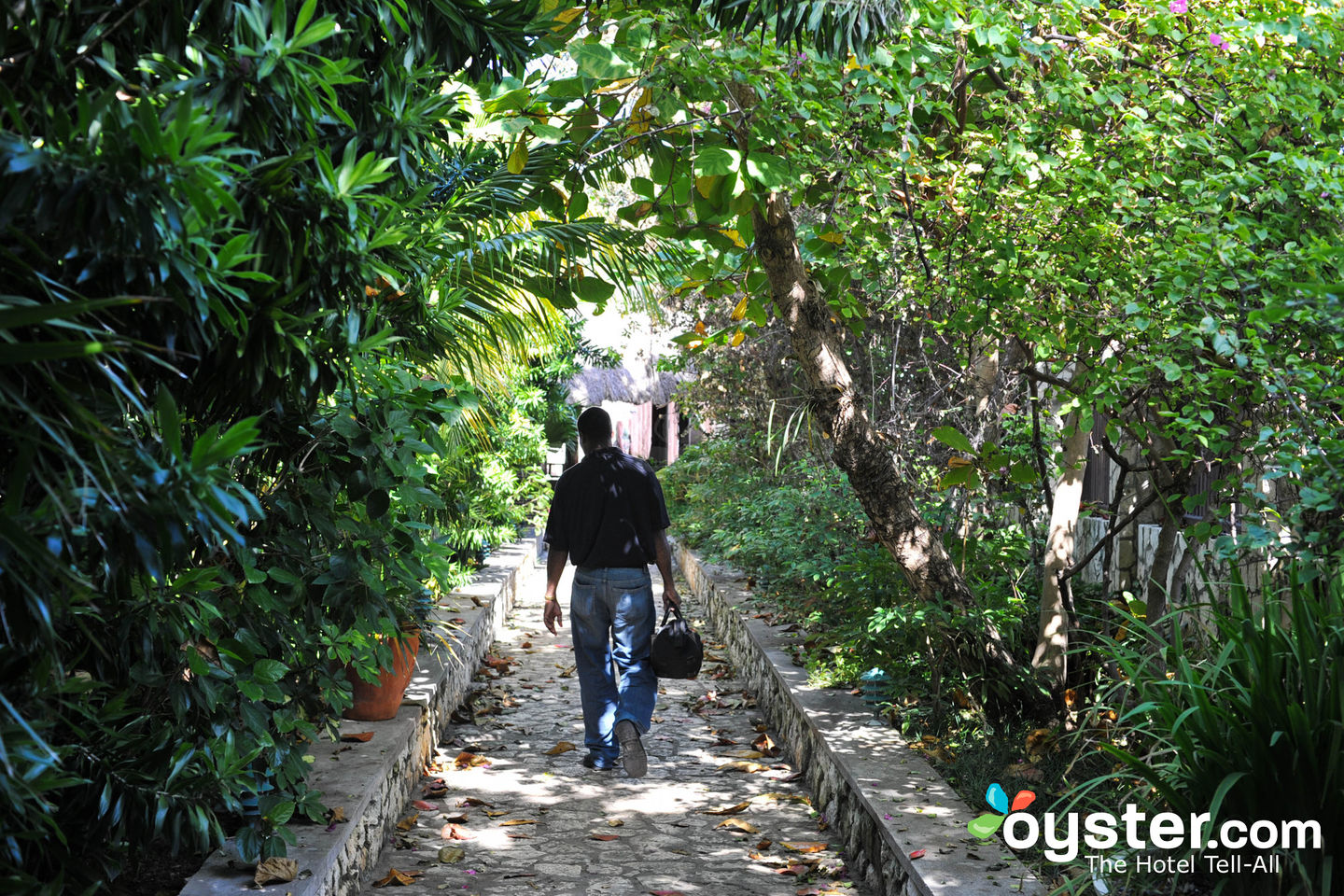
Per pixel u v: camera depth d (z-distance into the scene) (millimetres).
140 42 1795
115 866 2555
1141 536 5883
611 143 3883
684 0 3414
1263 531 2936
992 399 6098
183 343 1981
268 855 3098
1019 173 3854
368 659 3654
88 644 2316
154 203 1568
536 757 5859
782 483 9508
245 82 1855
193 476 1589
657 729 6477
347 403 2883
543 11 3615
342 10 2238
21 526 1476
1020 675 4664
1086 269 3678
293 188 1955
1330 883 2461
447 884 4031
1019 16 3768
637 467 5598
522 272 4867
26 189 1464
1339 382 2955
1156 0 3814
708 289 5066
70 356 1355
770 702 6527
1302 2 3734
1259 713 2711
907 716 4887
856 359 6750
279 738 3326
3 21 1574
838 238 4457
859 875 4098
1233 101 3748
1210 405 3545
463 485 8375
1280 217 3389
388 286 2926
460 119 2643
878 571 5398
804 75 3715
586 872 4180
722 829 4688
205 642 3010
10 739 1681
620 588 5504
